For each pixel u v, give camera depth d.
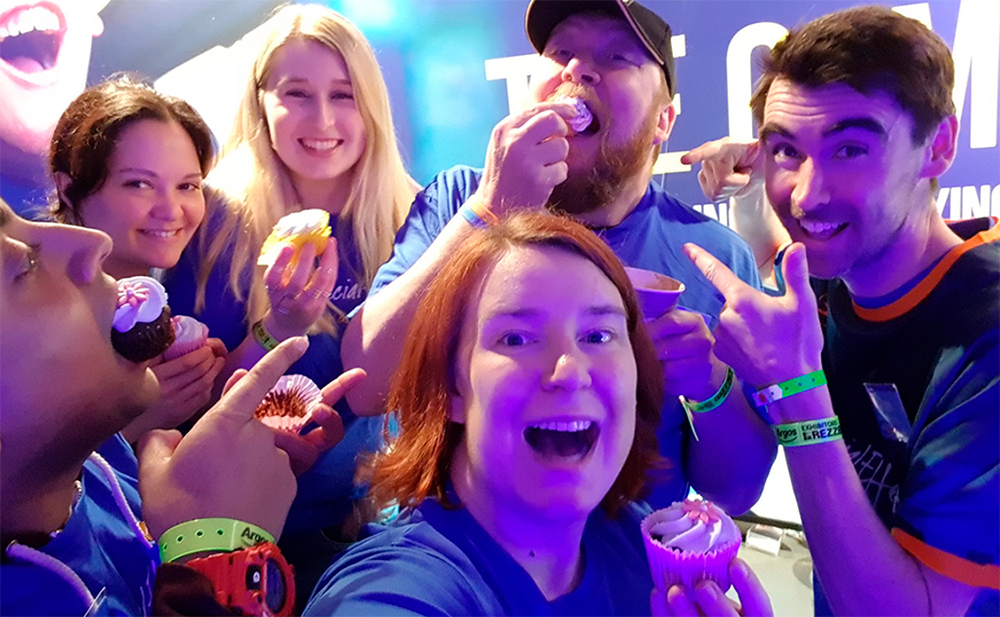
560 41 1.43
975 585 1.02
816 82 1.13
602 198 1.46
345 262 1.71
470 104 1.77
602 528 1.07
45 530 0.90
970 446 1.02
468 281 0.94
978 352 1.05
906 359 1.17
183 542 0.87
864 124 1.11
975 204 1.56
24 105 1.69
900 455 1.18
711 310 1.43
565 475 0.87
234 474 0.92
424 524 0.95
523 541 0.95
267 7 1.72
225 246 1.64
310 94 1.59
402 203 1.76
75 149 1.42
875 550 1.03
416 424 0.99
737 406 1.27
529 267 0.91
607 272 0.95
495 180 1.22
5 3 1.63
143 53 1.73
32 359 0.80
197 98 1.74
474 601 0.86
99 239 0.86
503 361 0.87
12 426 0.80
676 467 1.39
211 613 0.83
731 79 1.65
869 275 1.22
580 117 1.35
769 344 1.05
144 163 1.42
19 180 1.71
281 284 1.37
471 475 0.96
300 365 1.53
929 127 1.12
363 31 1.74
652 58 1.43
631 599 1.00
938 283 1.14
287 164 1.64
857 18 1.12
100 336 0.87
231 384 1.17
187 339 1.37
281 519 0.96
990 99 1.52
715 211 1.70
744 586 0.90
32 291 0.81
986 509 1.00
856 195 1.15
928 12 1.52
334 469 1.43
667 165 1.74
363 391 1.31
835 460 1.04
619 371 0.89
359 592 0.84
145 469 0.97
